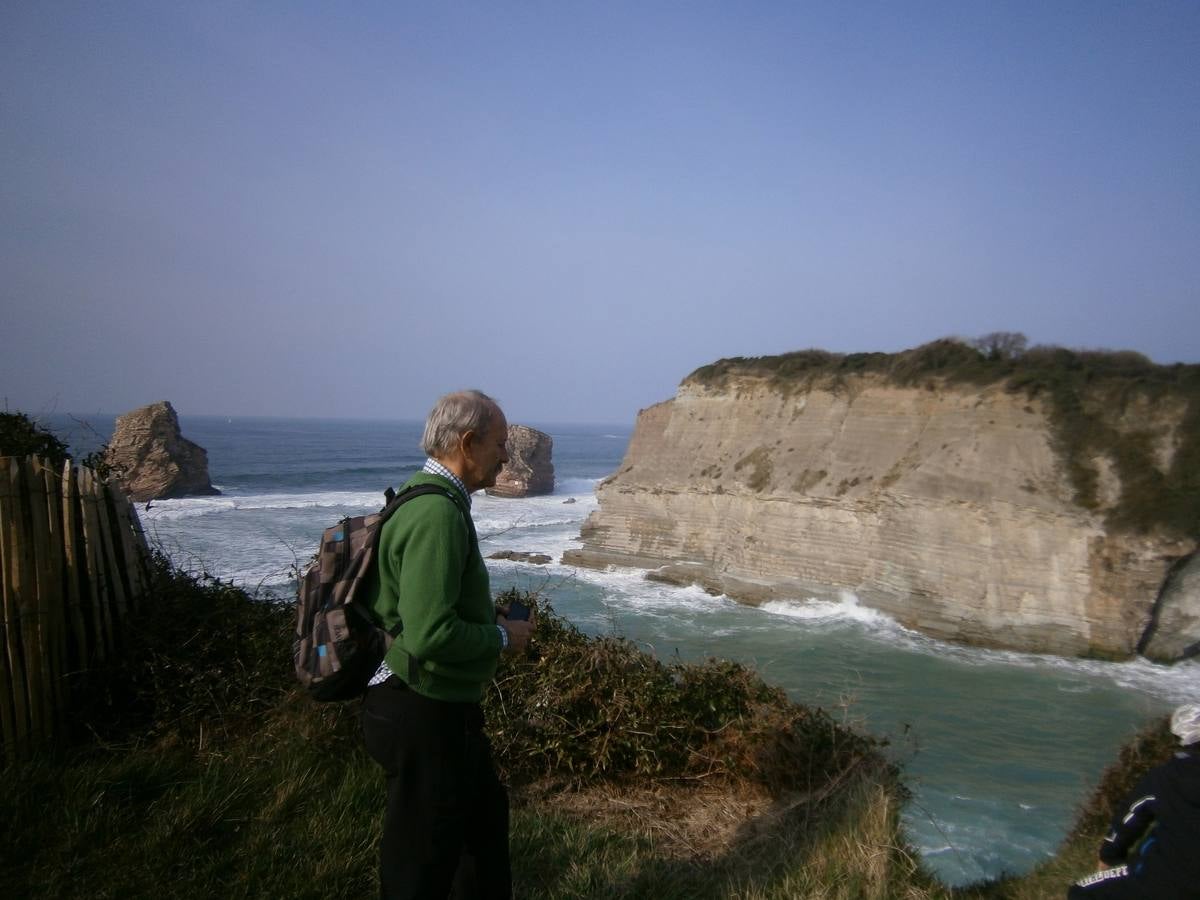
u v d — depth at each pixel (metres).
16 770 3.56
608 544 27.89
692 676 5.42
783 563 22.67
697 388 29.50
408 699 2.56
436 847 2.57
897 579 20.23
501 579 24.27
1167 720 6.04
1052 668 16.39
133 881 3.01
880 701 13.52
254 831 3.44
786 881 3.49
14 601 3.79
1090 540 17.67
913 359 24.00
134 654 4.45
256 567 23.44
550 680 4.99
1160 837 2.65
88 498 4.48
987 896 4.23
